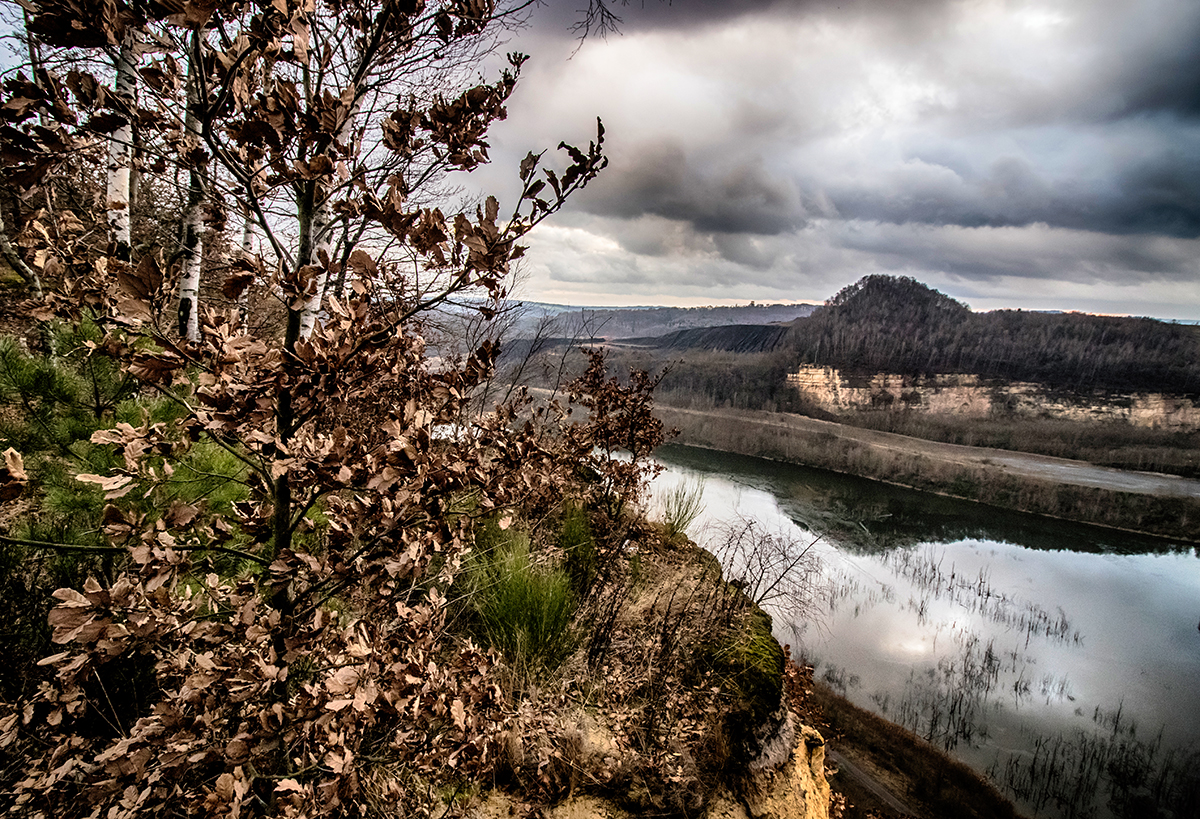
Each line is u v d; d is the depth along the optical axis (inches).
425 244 51.2
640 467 232.5
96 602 42.3
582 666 135.4
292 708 58.4
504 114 61.3
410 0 55.9
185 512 49.5
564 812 105.0
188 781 66.6
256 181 54.7
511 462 66.6
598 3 134.1
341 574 55.8
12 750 67.1
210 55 47.0
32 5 35.4
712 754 128.2
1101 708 580.4
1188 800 453.1
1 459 39.5
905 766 450.3
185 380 48.6
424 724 71.6
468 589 129.1
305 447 51.6
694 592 183.5
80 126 44.3
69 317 53.7
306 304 50.9
